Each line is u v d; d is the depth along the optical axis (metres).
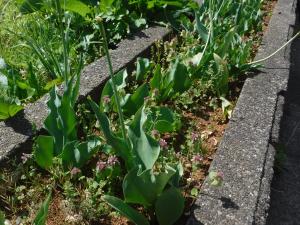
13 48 1.11
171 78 0.90
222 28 1.18
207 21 1.13
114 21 1.21
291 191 0.92
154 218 0.64
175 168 0.66
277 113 0.90
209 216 0.61
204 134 0.83
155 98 0.87
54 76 0.99
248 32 1.29
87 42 1.16
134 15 1.23
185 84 0.91
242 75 1.05
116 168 0.68
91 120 0.83
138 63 0.95
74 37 1.17
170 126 0.78
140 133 0.64
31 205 0.64
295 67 1.46
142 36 1.18
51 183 0.69
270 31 1.30
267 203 0.66
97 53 1.13
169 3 1.28
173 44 1.09
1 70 0.89
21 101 0.89
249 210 0.63
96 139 0.72
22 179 0.70
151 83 0.88
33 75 0.91
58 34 1.16
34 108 0.83
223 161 0.73
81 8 1.14
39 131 0.77
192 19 1.36
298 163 1.00
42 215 0.52
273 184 0.93
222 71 0.93
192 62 0.97
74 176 0.69
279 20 1.40
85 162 0.71
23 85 0.89
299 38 1.67
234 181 0.68
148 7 1.27
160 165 0.67
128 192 0.59
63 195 0.68
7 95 0.83
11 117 0.79
